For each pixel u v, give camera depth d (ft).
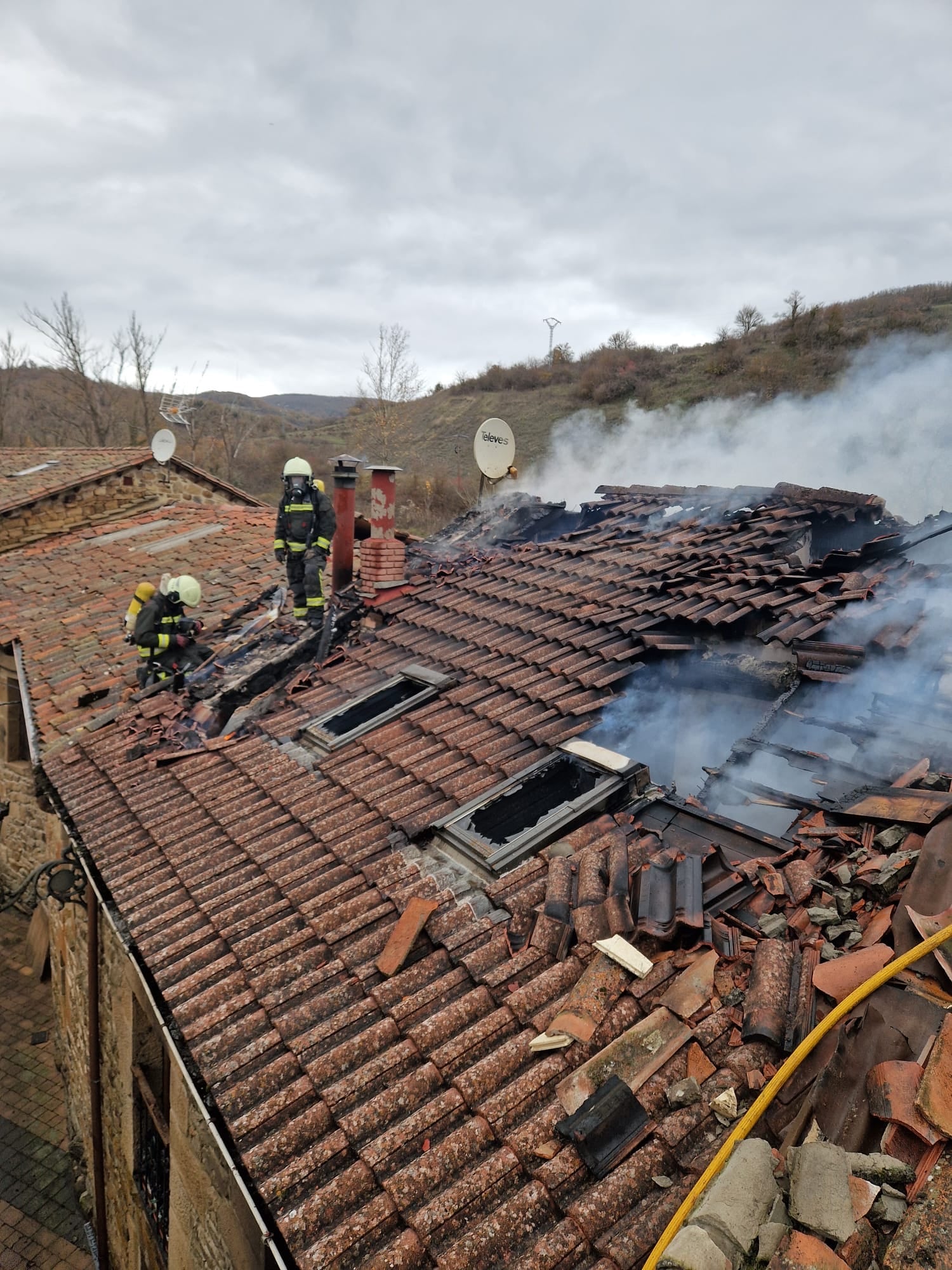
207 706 25.81
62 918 30.55
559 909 13.88
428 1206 9.48
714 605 22.74
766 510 29.94
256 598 35.40
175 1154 17.39
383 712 22.94
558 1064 11.05
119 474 60.23
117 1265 24.94
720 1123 9.86
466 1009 12.33
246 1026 13.12
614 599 25.32
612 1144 9.73
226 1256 14.49
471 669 23.93
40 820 41.09
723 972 11.80
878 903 11.96
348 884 16.06
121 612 38.37
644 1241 8.52
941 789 14.23
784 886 13.03
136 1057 21.03
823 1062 9.84
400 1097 11.08
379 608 30.32
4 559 50.85
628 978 12.12
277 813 19.54
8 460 68.39
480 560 33.65
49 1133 30.66
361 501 110.32
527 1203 9.36
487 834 16.63
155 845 19.39
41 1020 36.76
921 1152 8.13
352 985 13.48
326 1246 9.26
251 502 66.33
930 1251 7.17
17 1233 26.73
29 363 176.24
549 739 19.34
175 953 15.37
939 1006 9.47
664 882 13.58
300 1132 10.96
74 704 29.27
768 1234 7.55
